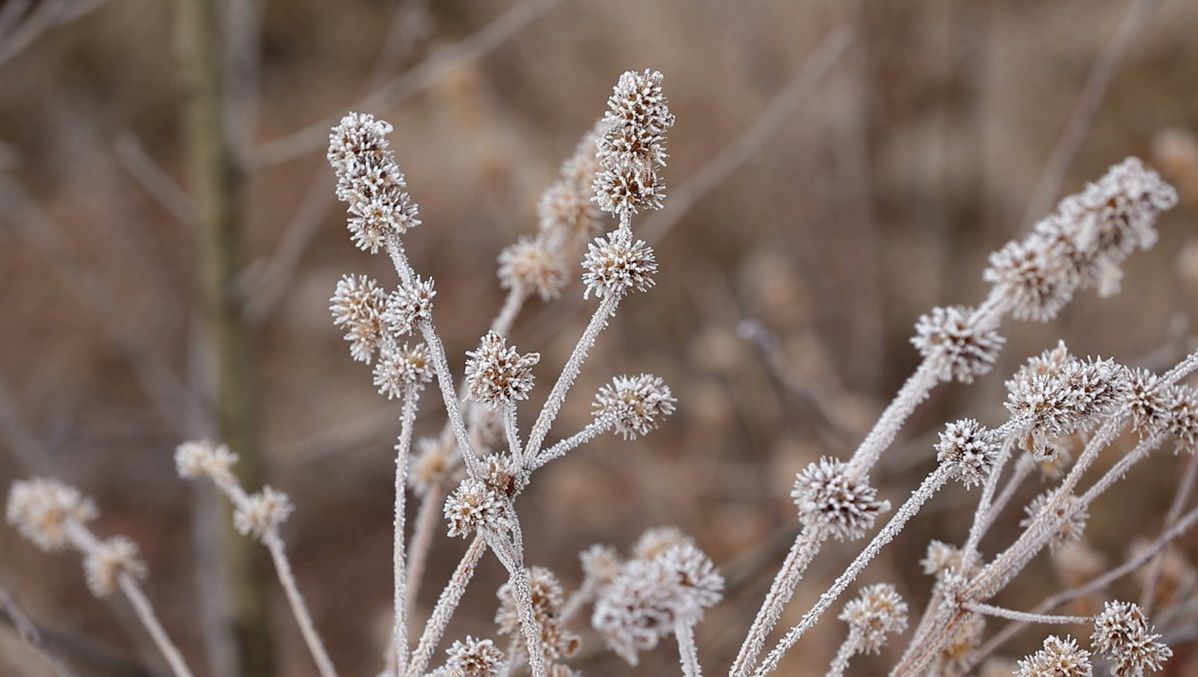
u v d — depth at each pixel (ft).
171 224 4.33
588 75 3.98
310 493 3.89
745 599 2.09
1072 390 1.39
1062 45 3.40
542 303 3.68
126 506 3.88
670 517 2.87
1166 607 1.63
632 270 1.39
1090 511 2.63
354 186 1.40
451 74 2.85
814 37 3.21
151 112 4.63
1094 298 2.96
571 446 1.40
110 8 4.60
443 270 3.81
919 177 3.33
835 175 3.33
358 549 3.73
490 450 1.55
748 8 3.32
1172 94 3.27
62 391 3.85
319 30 4.74
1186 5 3.27
